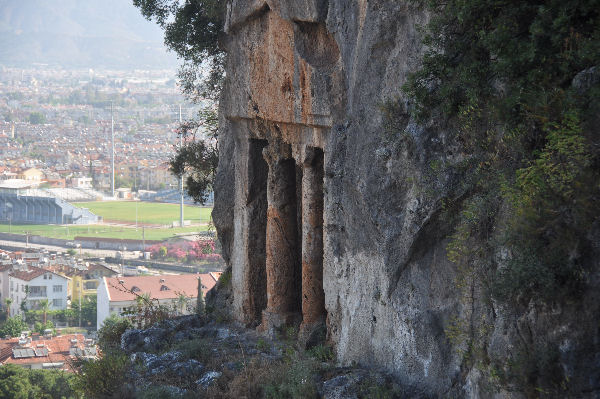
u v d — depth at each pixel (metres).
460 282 13.27
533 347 10.88
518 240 11.22
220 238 27.66
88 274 157.62
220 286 26.95
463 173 13.65
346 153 17.16
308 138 19.69
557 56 11.07
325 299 18.86
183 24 28.38
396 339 15.27
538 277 10.60
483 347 12.44
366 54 16.17
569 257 10.55
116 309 115.94
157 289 118.31
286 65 19.77
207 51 29.16
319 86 18.23
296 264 22.42
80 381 20.11
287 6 19.06
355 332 16.89
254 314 23.80
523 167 12.09
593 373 9.99
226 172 27.00
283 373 17.58
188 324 24.86
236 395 17.59
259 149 23.55
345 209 17.19
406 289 14.95
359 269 16.80
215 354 20.80
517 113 11.88
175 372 19.58
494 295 11.44
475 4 12.11
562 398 10.34
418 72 13.91
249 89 21.92
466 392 12.96
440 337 14.14
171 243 199.88
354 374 15.63
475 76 12.88
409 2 14.89
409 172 14.71
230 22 22.36
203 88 33.12
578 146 10.49
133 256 189.12
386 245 15.19
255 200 23.69
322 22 18.27
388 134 15.33
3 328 121.56
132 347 23.16
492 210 12.60
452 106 13.60
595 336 10.02
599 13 10.80
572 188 10.56
